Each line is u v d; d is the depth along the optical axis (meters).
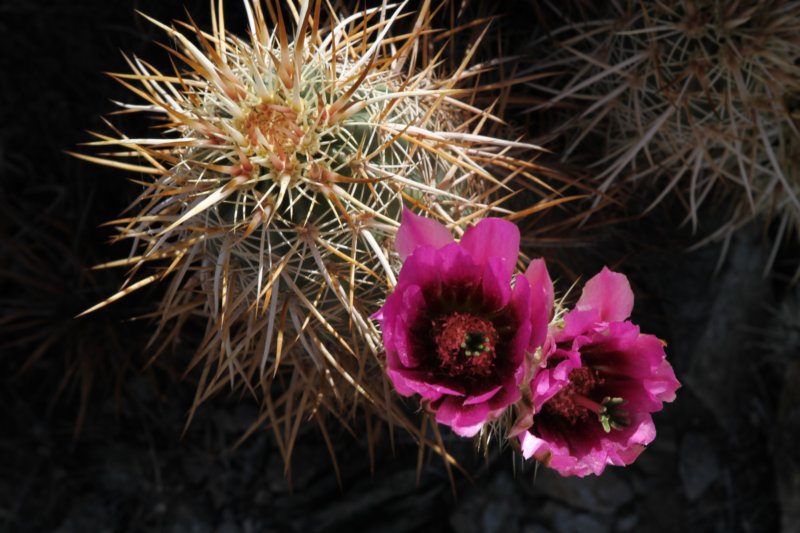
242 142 0.53
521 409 0.51
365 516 0.85
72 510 0.86
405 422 0.62
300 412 0.61
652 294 0.85
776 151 0.72
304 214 0.54
